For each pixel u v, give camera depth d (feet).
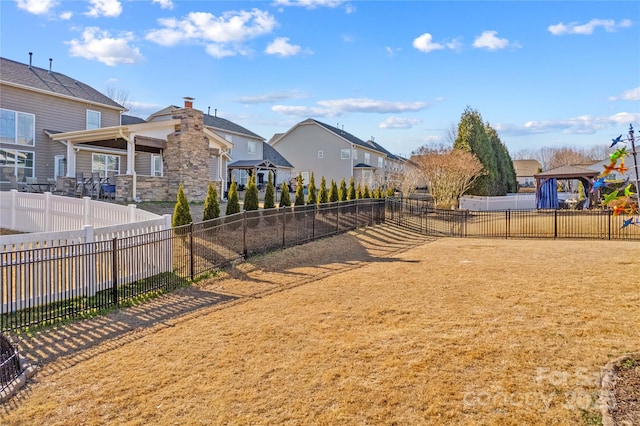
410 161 116.06
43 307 19.95
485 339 14.46
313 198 48.47
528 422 9.56
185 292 23.88
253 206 40.70
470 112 91.61
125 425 10.78
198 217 40.98
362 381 12.12
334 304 20.03
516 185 122.31
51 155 65.87
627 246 35.88
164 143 52.06
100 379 13.52
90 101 70.79
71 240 21.83
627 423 9.18
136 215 30.45
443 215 60.90
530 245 38.50
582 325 15.31
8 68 65.00
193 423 10.64
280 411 10.89
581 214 54.85
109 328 18.39
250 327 17.53
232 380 12.82
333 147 125.18
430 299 19.94
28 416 11.48
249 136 109.60
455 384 11.52
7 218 40.75
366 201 50.44
